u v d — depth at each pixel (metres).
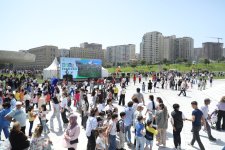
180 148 9.08
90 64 42.75
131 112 9.74
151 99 10.66
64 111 13.12
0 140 9.66
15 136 6.11
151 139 8.57
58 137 10.93
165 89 34.84
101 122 8.62
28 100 15.91
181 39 178.00
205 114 10.61
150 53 167.88
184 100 23.67
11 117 8.64
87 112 12.41
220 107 12.23
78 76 40.84
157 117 9.81
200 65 113.00
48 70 42.03
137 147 8.53
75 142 7.16
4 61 61.84
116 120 8.16
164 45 172.25
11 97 13.24
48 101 17.50
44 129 11.12
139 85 40.38
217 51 193.50
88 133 7.87
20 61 62.28
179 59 133.25
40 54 163.25
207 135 11.52
